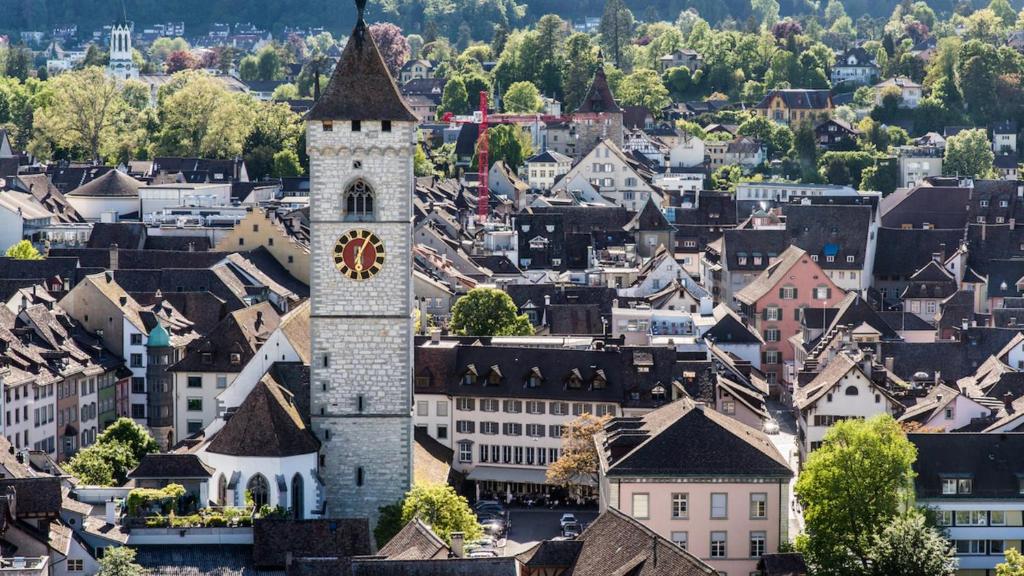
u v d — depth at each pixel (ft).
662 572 616.39
